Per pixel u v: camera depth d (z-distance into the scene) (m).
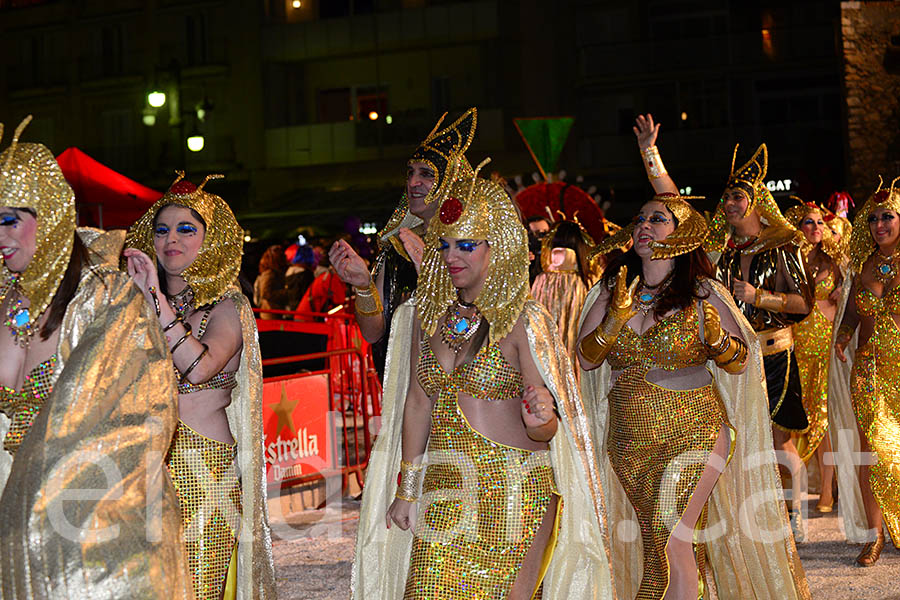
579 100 37.28
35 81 42.44
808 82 35.75
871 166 17.81
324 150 38.75
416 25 37.78
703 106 36.34
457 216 4.11
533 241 8.61
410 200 5.06
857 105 17.84
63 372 3.39
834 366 7.14
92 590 3.32
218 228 4.55
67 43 42.00
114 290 3.53
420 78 38.19
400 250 5.19
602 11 37.06
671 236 4.96
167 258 4.43
